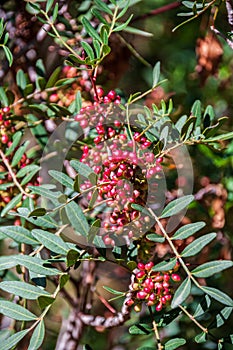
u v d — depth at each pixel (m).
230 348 0.54
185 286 0.46
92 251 0.52
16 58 0.68
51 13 0.66
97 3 0.52
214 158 0.70
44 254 0.53
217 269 0.46
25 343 0.69
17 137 0.56
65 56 0.68
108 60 0.66
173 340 0.49
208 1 0.59
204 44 0.68
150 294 0.47
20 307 0.47
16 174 0.56
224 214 0.69
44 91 0.59
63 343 0.69
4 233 0.48
